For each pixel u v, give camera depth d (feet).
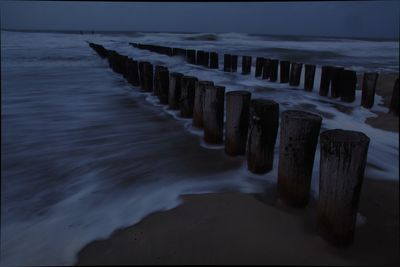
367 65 55.26
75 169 13.80
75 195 11.64
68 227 9.45
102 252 7.94
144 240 8.16
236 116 12.62
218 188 10.95
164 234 8.31
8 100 25.16
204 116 14.53
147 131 17.61
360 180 7.56
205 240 7.93
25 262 7.87
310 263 7.31
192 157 13.73
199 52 44.75
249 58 38.60
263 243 7.78
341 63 58.34
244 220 8.71
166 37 128.06
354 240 8.32
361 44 113.91
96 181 12.60
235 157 13.15
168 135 16.67
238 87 30.89
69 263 7.69
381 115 22.66
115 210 10.27
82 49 64.85
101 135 17.67
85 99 25.82
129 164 13.85
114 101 25.04
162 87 22.35
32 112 22.20
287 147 9.12
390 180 12.73
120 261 7.50
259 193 10.34
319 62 59.98
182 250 7.61
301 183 9.16
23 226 9.73
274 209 9.30
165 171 12.84
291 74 31.71
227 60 40.55
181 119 19.06
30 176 13.25
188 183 11.62
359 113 23.15
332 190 7.68
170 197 10.62
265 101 11.03
